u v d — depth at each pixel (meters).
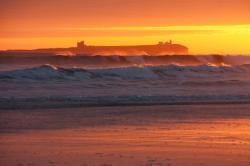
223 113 59.97
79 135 45.09
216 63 147.38
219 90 85.50
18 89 83.81
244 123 52.03
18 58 138.00
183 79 108.25
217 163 34.25
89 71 105.31
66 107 64.62
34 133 46.22
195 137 43.50
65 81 97.25
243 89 87.94
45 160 34.91
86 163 34.00
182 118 55.78
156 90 84.81
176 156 36.09
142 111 61.59
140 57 143.38
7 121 53.06
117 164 33.78
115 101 70.31
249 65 125.81
